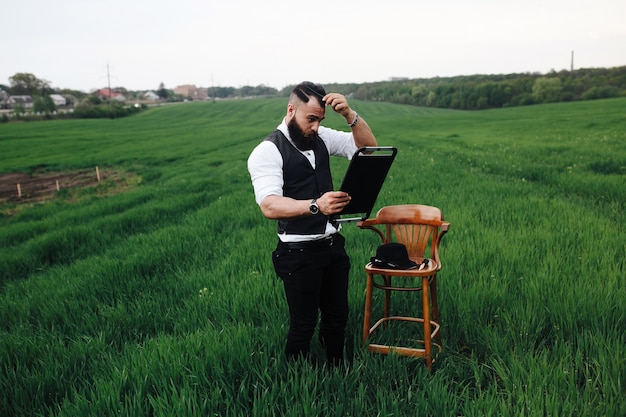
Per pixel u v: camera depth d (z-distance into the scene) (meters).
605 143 21.80
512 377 3.54
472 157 19.56
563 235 7.08
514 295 4.96
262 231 8.80
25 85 191.50
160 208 12.92
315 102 3.52
